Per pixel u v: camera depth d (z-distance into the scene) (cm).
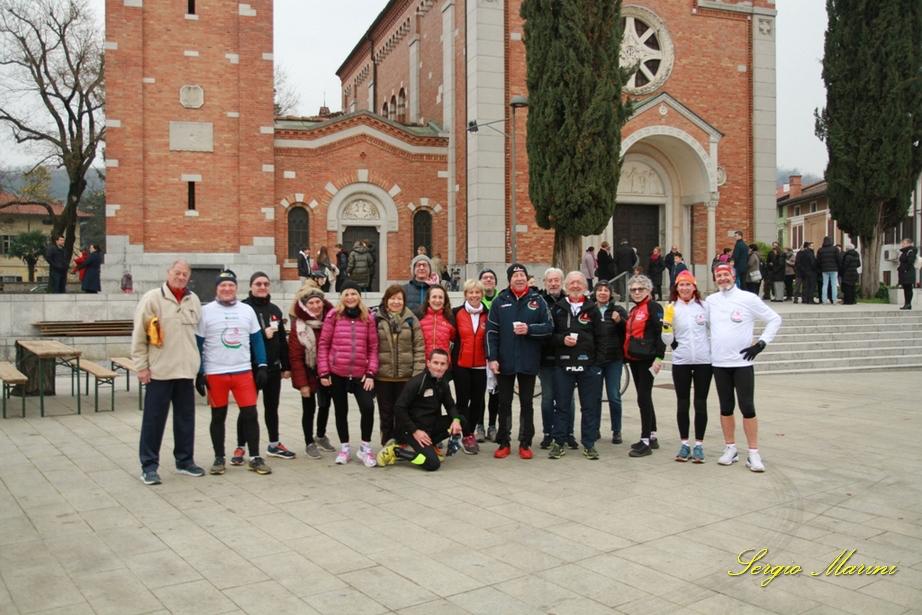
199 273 2595
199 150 2602
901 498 775
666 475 868
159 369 834
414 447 898
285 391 1543
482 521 699
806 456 959
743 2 3009
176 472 880
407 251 2903
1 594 531
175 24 2583
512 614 506
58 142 3459
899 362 2000
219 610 507
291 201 2769
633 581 562
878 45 2716
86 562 593
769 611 515
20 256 6406
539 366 961
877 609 519
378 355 929
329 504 753
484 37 2702
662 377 1745
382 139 2864
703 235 2934
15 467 903
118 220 2519
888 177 2747
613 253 2944
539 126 2206
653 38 2942
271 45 2669
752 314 898
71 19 3412
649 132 2777
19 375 1169
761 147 3023
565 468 904
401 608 512
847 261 2564
